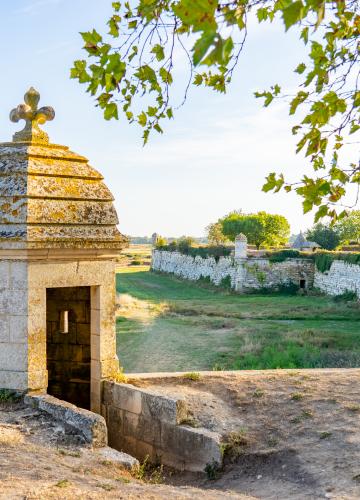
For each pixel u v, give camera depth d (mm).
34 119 7559
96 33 3428
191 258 58875
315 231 63062
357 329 26812
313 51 3564
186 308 35500
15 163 7113
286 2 2785
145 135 4422
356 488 5121
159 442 6867
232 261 48625
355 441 6043
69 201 7328
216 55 2197
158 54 3943
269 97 3785
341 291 40125
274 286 46344
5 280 7039
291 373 8328
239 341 23641
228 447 6344
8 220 6879
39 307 7059
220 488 5887
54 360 9070
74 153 7840
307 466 5781
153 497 4707
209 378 8078
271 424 6762
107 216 7648
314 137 3588
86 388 8812
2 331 7051
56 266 7195
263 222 66812
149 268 80625
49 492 4387
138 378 7965
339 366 17344
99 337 7730
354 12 3518
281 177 3557
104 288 7730
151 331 26391
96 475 5168
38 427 6238
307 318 31000
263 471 5973
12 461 5066
